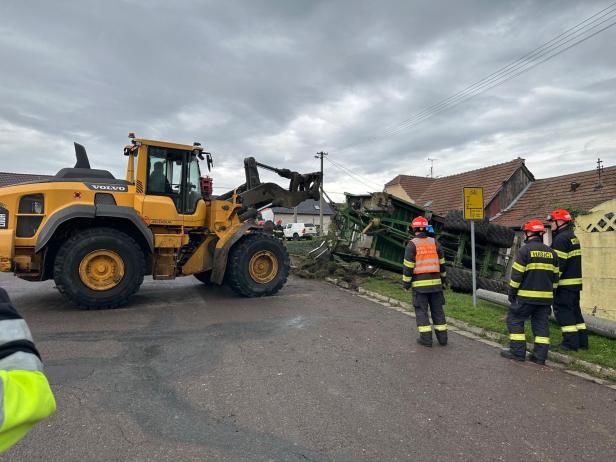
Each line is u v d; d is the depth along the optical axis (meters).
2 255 7.01
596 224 7.25
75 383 4.35
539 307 5.42
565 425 3.72
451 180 31.98
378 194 11.16
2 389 1.08
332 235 12.59
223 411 3.82
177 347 5.58
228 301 8.66
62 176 7.85
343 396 4.20
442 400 4.17
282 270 9.34
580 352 5.57
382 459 3.13
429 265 5.98
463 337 6.50
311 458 3.12
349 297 9.50
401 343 6.05
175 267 8.58
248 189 10.52
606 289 7.10
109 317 7.11
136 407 3.86
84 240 7.41
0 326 1.19
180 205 8.61
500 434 3.54
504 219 24.45
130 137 8.34
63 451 3.13
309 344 5.84
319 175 11.35
